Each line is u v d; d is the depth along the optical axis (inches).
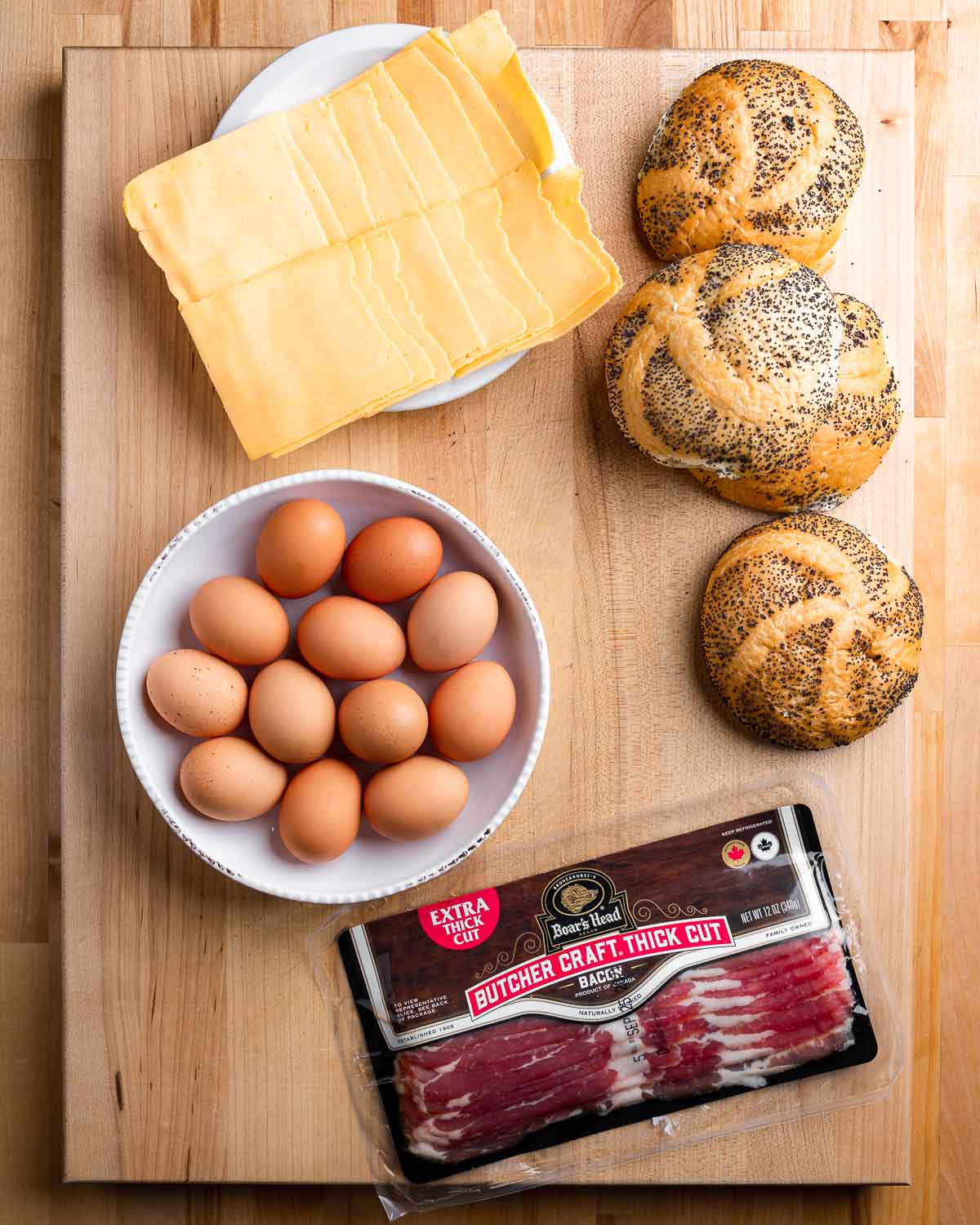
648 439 29.4
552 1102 31.3
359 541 29.4
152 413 31.6
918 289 37.4
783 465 29.1
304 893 28.8
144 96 31.6
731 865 31.7
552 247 29.6
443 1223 35.2
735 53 32.1
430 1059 31.2
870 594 29.8
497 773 30.5
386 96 29.9
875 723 30.5
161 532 31.7
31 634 36.3
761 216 29.6
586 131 32.0
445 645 28.9
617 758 31.9
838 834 32.0
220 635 28.5
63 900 31.4
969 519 37.8
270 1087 31.4
